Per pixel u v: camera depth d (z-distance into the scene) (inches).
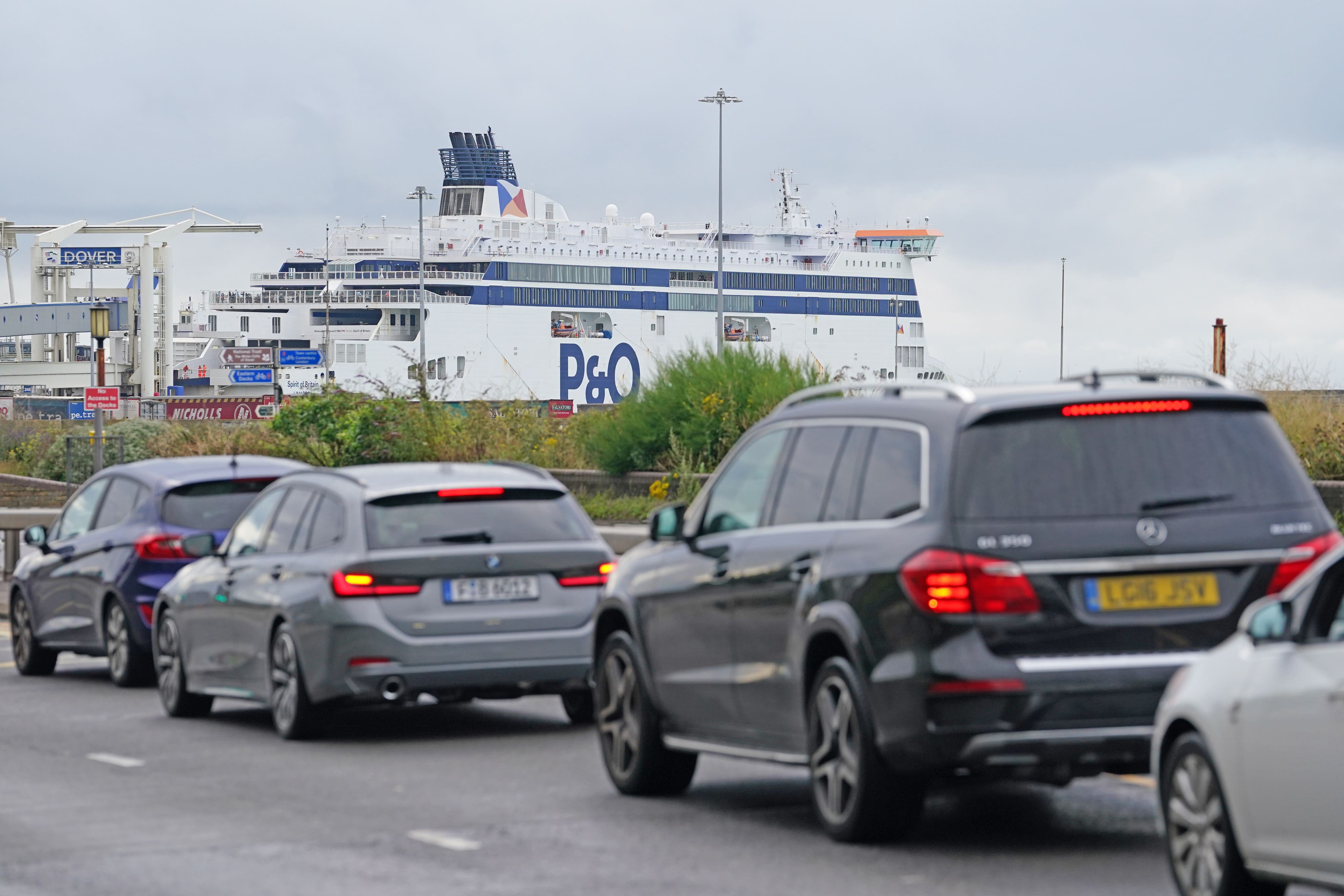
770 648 1112.8
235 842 1128.8
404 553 1505.9
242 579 1654.8
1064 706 963.3
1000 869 999.0
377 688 1486.2
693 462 3501.5
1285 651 797.9
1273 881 810.8
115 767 1453.0
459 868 1038.4
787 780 1352.1
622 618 1310.3
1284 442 1025.5
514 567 1521.9
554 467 4047.7
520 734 1614.2
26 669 2188.7
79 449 6225.4
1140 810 1189.1
